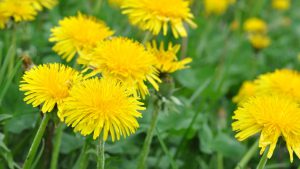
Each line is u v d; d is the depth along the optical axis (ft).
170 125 1.56
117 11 2.36
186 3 1.40
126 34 1.90
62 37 1.35
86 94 1.02
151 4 1.35
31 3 1.61
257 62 2.51
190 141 1.65
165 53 1.29
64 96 1.05
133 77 1.17
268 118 1.07
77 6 2.21
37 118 1.44
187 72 1.94
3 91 1.29
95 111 1.01
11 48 1.38
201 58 2.39
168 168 1.57
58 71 1.09
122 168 1.46
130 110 1.04
